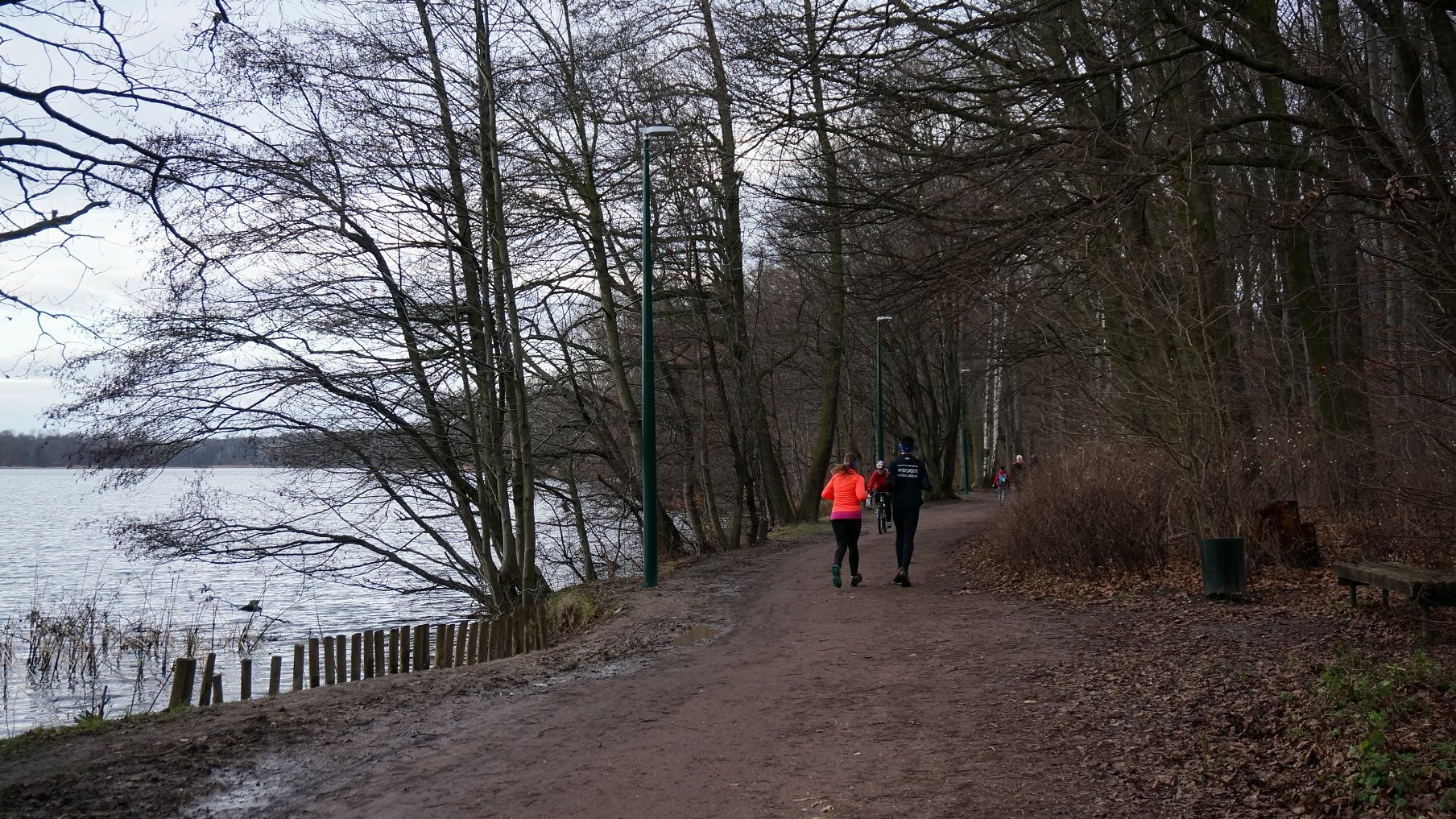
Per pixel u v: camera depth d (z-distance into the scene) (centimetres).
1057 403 1611
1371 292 1488
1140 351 1436
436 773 602
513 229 2136
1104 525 1279
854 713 722
